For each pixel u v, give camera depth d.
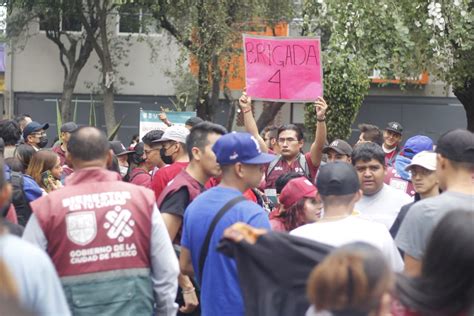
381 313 2.95
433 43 14.71
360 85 18.84
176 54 28.23
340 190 4.73
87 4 25.94
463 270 3.41
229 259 5.07
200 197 5.32
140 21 25.61
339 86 18.67
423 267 3.54
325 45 17.66
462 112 29.08
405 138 29.34
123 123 28.92
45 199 4.76
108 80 25.81
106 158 4.98
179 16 22.11
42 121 29.08
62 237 4.68
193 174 6.22
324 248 4.20
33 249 3.55
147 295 4.83
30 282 3.47
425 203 4.77
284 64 9.22
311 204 5.95
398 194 6.94
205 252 5.16
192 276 5.57
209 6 21.00
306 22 15.23
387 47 14.58
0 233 3.51
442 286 3.44
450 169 4.89
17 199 7.13
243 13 21.91
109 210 4.77
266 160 5.29
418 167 6.62
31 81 29.02
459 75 16.53
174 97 28.75
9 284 3.05
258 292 4.24
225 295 5.07
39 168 8.07
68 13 24.97
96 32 27.30
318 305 2.99
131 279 4.76
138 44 28.52
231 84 27.75
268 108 23.55
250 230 4.27
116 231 4.75
